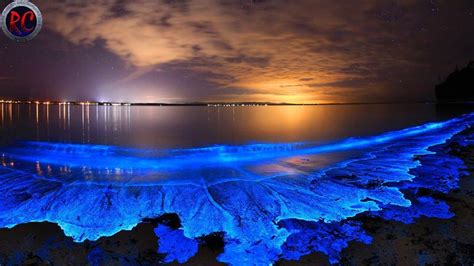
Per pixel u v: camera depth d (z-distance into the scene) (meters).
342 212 3.41
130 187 4.31
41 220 3.27
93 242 2.86
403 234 2.90
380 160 5.82
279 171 5.18
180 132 10.51
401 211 3.40
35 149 7.46
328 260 2.54
